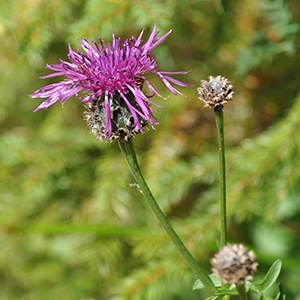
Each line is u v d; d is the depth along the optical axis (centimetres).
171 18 67
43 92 48
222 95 47
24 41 67
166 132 70
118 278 69
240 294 45
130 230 65
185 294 68
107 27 65
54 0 67
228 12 70
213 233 64
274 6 65
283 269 66
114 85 47
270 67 69
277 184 64
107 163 71
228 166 65
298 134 64
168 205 67
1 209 70
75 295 71
